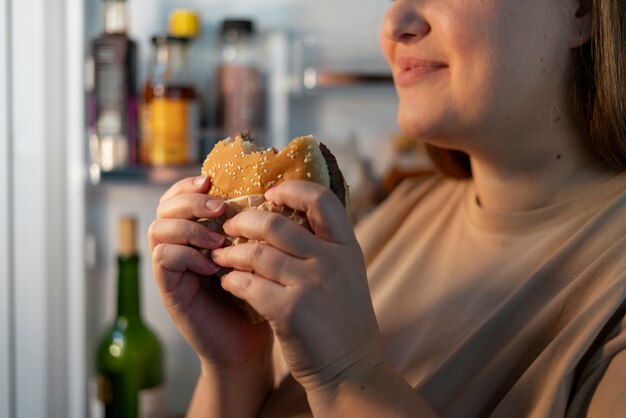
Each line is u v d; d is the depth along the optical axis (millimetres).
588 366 573
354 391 563
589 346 572
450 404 611
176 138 961
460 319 665
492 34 617
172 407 1090
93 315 1051
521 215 678
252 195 589
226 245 594
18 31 947
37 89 955
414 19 644
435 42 638
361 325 572
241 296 574
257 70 1012
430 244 743
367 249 810
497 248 686
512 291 651
